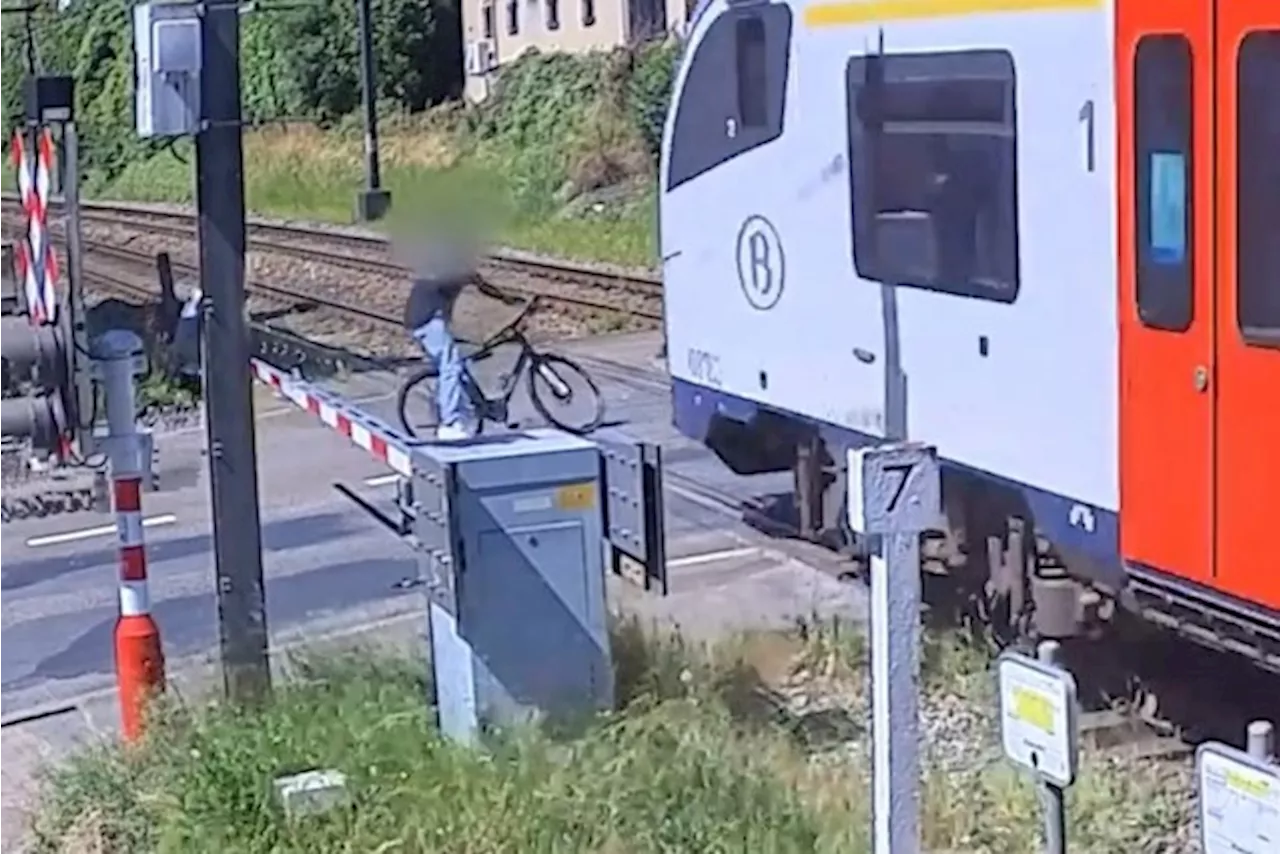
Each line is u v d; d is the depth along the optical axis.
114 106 54.47
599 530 9.25
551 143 41.59
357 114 51.47
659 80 38.56
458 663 9.25
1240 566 8.85
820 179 12.39
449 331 16.36
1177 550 9.25
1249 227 8.70
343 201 41.75
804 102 12.52
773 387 13.20
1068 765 6.17
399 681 9.87
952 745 9.53
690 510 14.90
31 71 15.60
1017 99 10.31
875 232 11.77
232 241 9.62
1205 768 5.47
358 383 21.20
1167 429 9.27
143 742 9.31
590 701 9.27
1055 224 10.06
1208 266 8.95
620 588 11.64
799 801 8.45
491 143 43.94
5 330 9.57
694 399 14.41
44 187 12.70
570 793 8.29
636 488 9.09
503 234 28.66
